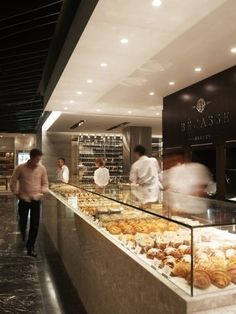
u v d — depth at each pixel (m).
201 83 5.33
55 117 8.98
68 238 3.88
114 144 13.77
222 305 1.48
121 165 13.67
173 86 5.69
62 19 4.00
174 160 6.23
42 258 4.50
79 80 4.91
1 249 4.98
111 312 2.26
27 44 4.48
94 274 2.67
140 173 4.61
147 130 10.99
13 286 3.46
